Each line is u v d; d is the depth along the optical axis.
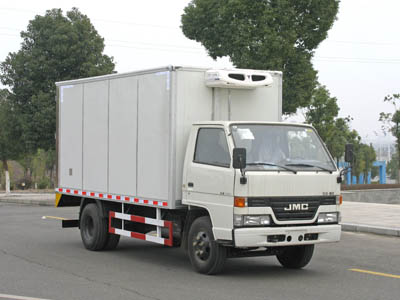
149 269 10.50
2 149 34.75
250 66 25.47
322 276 9.97
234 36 25.94
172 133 10.21
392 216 18.92
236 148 8.91
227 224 9.19
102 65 31.48
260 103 10.98
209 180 9.58
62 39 30.30
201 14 27.78
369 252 12.81
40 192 41.50
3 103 31.70
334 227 9.66
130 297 8.20
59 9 31.30
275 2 25.58
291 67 26.25
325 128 36.28
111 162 11.92
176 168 10.26
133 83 11.28
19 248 13.01
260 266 10.96
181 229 10.58
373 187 37.62
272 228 9.13
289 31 25.45
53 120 30.53
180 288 8.82
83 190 12.84
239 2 25.33
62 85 13.66
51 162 55.28
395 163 80.38
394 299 8.25
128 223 11.99
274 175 9.21
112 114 11.91
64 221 13.54
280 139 9.77
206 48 28.00
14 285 9.00
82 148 12.89
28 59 30.62
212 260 9.63
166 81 10.35
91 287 8.88
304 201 9.45
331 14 26.11
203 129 9.98
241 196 9.03
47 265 10.85
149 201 10.79
